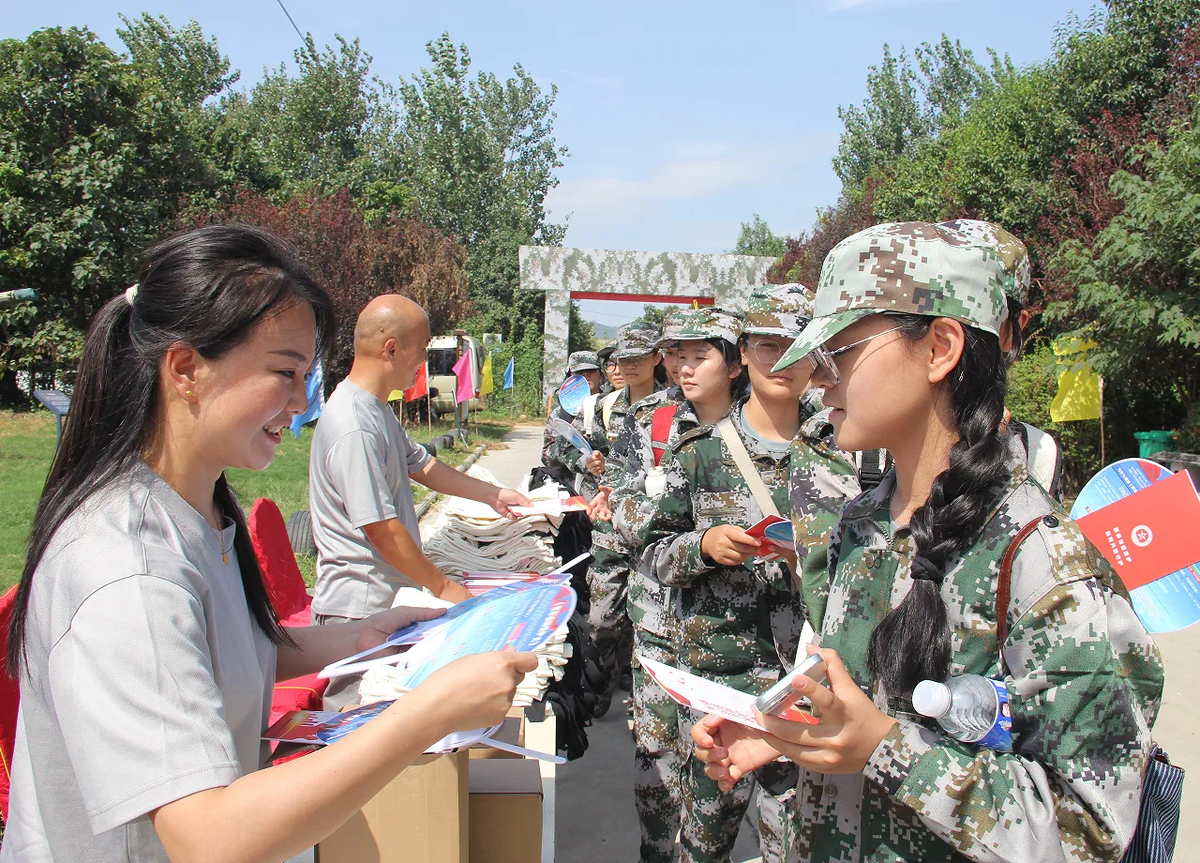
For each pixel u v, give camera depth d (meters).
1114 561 1.85
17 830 1.29
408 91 37.31
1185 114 11.38
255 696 1.45
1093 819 1.16
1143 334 8.84
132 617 1.16
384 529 2.85
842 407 1.43
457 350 22.31
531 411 28.62
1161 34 12.98
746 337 2.97
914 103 35.75
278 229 19.02
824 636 1.58
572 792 4.12
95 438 1.30
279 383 1.35
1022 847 1.17
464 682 1.24
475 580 3.30
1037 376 11.14
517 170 39.16
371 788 1.18
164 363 1.30
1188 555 1.77
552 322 19.19
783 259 30.28
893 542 1.46
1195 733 4.55
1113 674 1.17
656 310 23.75
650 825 3.12
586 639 4.02
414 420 21.47
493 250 36.75
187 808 1.11
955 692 1.20
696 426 3.32
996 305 1.35
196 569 1.30
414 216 22.72
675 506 3.01
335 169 29.94
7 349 18.20
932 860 1.33
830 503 2.25
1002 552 1.26
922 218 17.81
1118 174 9.14
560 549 5.19
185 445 1.35
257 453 1.40
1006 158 14.34
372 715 1.56
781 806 2.54
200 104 35.16
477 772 2.27
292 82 33.69
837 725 1.27
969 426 1.32
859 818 1.43
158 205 19.73
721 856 2.89
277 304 1.32
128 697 1.14
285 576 4.45
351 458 2.87
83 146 18.05
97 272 17.83
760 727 1.31
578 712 3.95
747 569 2.86
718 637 2.87
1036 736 1.20
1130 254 8.64
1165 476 1.90
